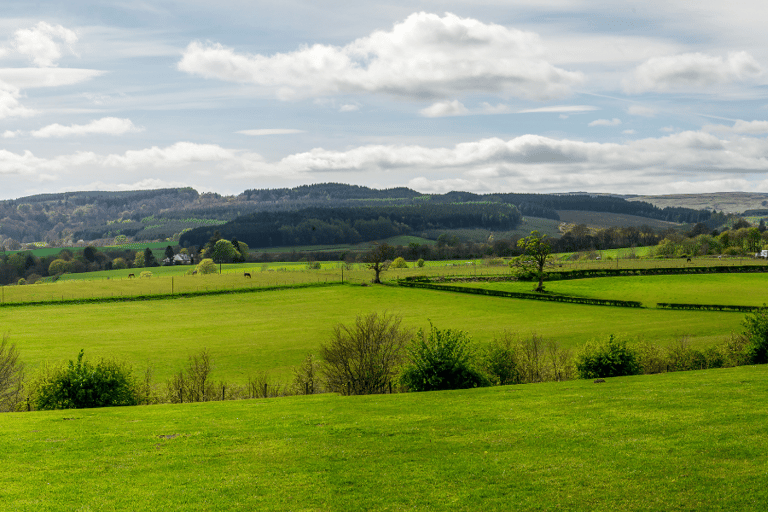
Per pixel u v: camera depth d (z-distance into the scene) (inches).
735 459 723.4
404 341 1822.1
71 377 1346.0
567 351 2192.4
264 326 3676.2
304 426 1015.0
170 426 1031.0
